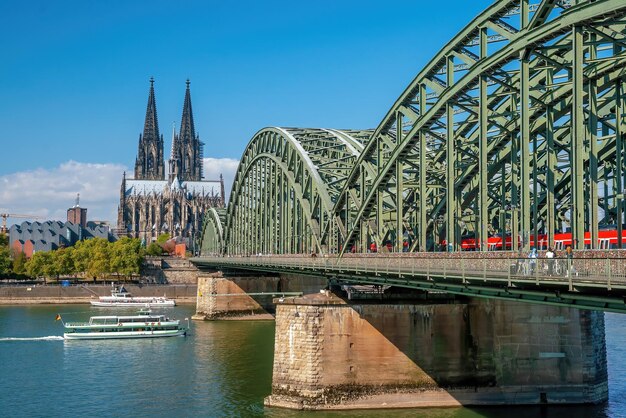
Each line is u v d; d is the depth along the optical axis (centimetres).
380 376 6253
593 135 4062
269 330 11925
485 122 4869
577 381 6259
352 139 9075
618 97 4125
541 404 6247
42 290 18438
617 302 3206
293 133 10200
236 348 9812
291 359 6372
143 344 10319
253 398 6712
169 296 19462
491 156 5988
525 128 4344
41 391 7219
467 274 4172
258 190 12362
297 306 6362
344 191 7712
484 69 4844
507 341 6316
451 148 5312
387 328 6306
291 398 6316
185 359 8944
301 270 8056
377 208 6662
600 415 5872
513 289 3891
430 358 6300
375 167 7375
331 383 6222
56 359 9075
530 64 5206
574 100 3941
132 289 19325
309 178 9138
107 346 10162
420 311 6322
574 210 3881
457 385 6281
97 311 15575
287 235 9969
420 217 5731
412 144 6053
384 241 8094
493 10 4791
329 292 6644
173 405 6531
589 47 4650
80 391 7194
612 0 3738
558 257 3531
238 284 14138
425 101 5791
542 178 6325
